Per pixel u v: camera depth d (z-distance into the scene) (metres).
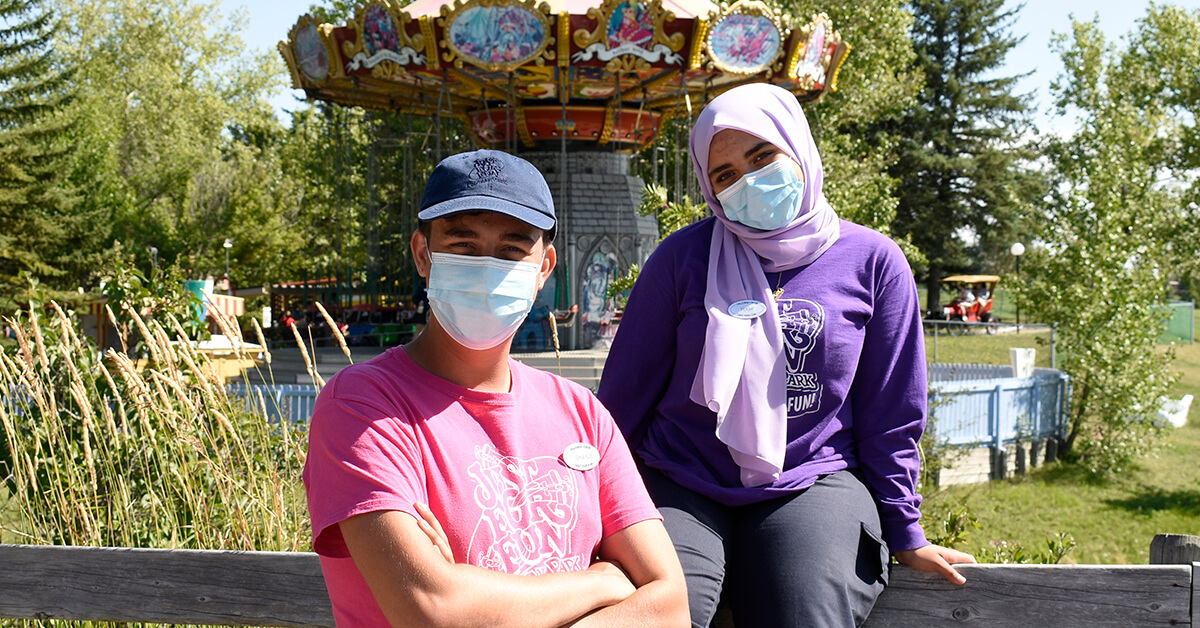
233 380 10.91
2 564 3.13
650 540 2.24
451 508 2.01
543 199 2.15
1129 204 16.64
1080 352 15.84
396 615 1.88
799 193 2.76
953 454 14.30
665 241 3.03
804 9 22.84
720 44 13.23
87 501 4.29
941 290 58.53
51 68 34.00
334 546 1.99
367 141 21.53
